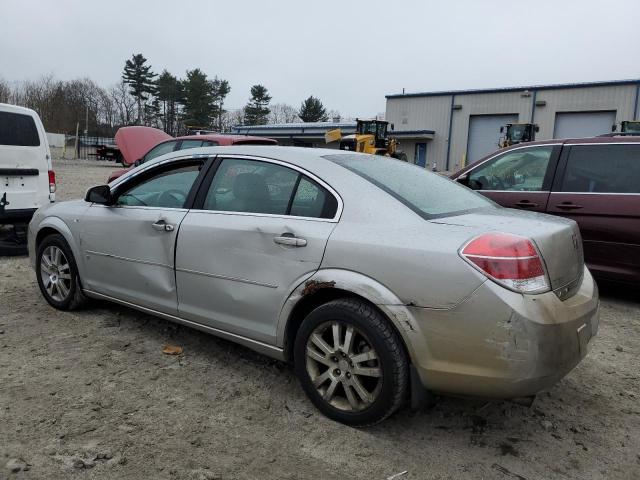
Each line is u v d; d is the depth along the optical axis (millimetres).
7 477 2516
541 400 3465
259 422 3094
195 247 3645
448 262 2666
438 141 43344
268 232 3271
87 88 78188
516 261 2596
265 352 3396
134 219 4074
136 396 3338
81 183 18578
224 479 2580
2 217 7172
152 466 2646
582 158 5730
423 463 2758
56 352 3953
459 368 2672
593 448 2938
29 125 7461
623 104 36188
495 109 40719
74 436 2869
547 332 2578
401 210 2992
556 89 38312
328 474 2646
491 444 2951
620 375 3863
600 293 6078
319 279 3010
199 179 3840
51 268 4867
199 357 3957
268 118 84188
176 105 79000
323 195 3211
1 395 3279
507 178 6258
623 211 5348
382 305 2797
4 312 4816
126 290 4211
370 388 2977
